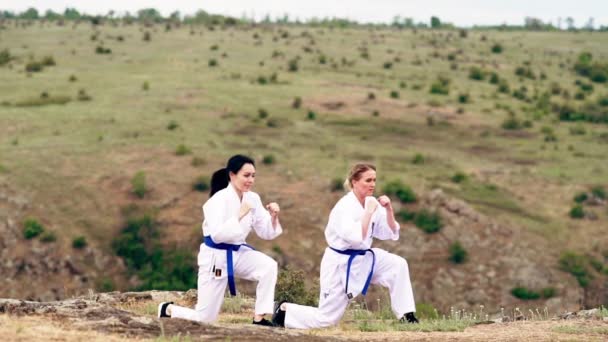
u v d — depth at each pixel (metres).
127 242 53.28
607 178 69.19
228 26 161.88
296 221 56.75
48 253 51.81
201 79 97.12
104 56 113.19
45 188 57.81
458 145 78.31
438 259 54.81
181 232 55.09
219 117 79.06
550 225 59.88
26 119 72.50
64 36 130.25
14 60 107.94
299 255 53.25
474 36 176.38
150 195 58.38
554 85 119.06
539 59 148.62
